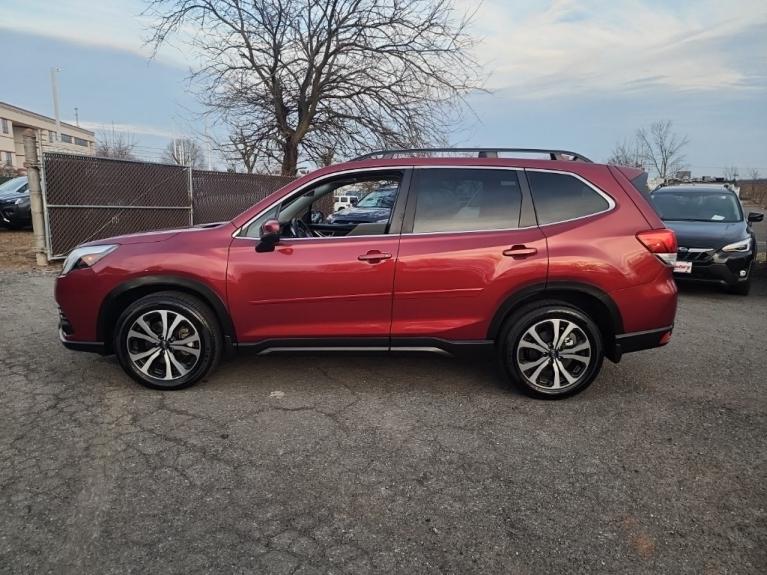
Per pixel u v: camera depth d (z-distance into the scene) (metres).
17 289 7.34
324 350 3.95
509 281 3.78
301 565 2.24
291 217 4.23
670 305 3.87
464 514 2.60
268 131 15.78
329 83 15.12
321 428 3.46
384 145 15.30
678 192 9.68
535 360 3.89
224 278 3.81
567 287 3.78
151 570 2.19
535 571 2.23
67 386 4.04
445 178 3.96
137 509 2.59
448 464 3.05
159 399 3.84
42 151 8.80
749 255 7.82
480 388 4.16
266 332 3.91
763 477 2.95
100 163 9.53
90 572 2.17
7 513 2.53
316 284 3.81
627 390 4.17
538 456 3.15
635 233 3.82
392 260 3.79
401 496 2.74
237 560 2.26
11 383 4.07
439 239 3.84
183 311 3.85
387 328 3.89
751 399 4.02
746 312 7.03
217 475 2.89
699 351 5.21
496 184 3.94
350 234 3.99
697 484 2.88
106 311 3.89
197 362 3.93
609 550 2.36
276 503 2.66
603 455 3.17
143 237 4.00
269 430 3.41
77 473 2.88
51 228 9.02
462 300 3.83
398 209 3.92
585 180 3.93
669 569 2.25
